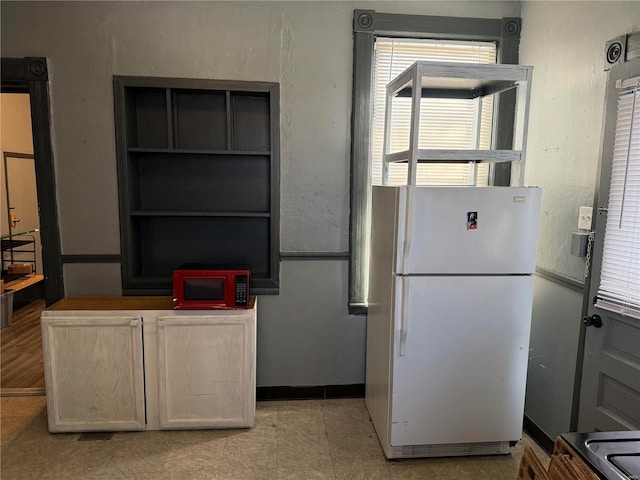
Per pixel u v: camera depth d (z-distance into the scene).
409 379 2.12
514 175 2.19
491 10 2.68
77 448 2.28
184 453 2.26
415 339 2.09
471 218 2.04
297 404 2.81
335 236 2.77
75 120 2.52
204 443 2.35
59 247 2.61
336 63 2.63
